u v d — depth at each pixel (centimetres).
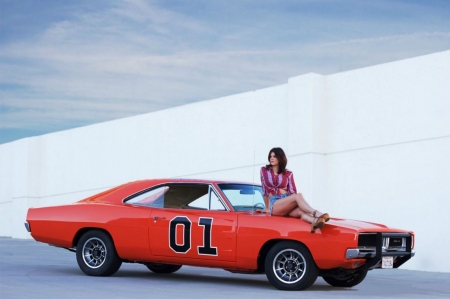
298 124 1451
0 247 1747
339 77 1442
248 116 1634
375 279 1098
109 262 963
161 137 1886
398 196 1332
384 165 1357
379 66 1379
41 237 1010
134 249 942
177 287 875
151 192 963
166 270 1079
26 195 2344
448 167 1261
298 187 1439
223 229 888
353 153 1408
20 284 864
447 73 1272
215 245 891
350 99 1420
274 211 883
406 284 1016
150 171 1919
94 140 2139
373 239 852
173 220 920
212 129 1731
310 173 1416
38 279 926
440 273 1224
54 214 1005
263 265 890
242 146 1644
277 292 838
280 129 1552
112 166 2061
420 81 1312
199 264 911
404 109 1334
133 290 827
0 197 2561
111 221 956
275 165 909
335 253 830
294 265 859
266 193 908
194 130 1783
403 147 1330
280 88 1557
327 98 1459
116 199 980
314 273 848
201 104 1766
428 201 1285
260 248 866
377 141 1371
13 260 1280
